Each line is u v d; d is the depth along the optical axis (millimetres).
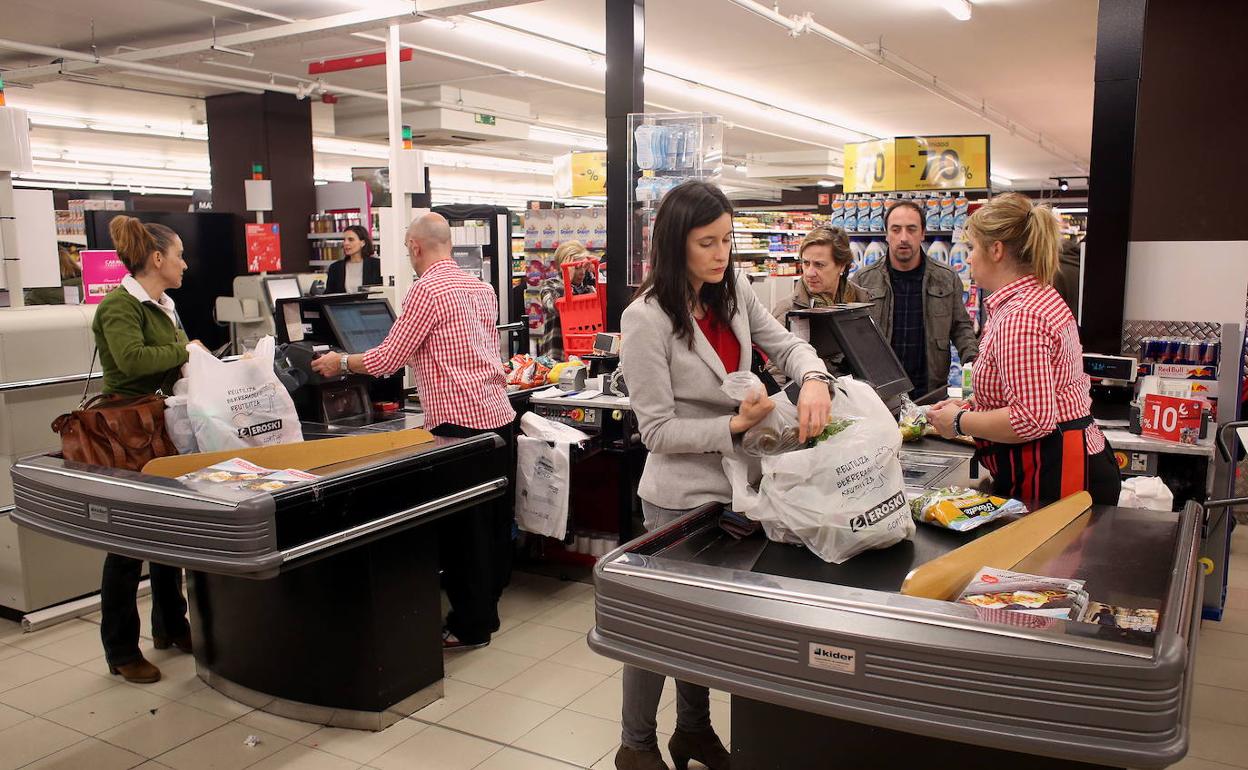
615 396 4309
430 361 3531
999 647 1274
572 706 3203
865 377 2596
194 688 3367
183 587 4223
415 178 5305
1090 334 4324
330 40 9086
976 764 1695
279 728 3062
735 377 2045
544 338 6309
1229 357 3914
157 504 2307
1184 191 4336
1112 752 1217
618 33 4789
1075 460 2219
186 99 12062
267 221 11539
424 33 8977
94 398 2979
